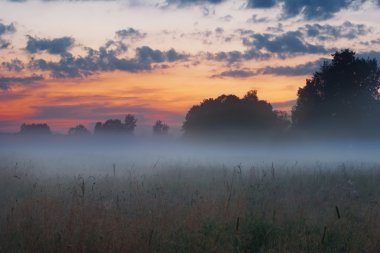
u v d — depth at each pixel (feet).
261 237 29.60
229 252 27.43
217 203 34.68
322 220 34.35
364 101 183.62
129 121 240.32
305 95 191.83
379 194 47.32
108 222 29.91
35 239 27.89
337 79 184.44
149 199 37.96
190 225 29.73
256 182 47.34
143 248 27.58
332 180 53.06
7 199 41.09
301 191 47.60
